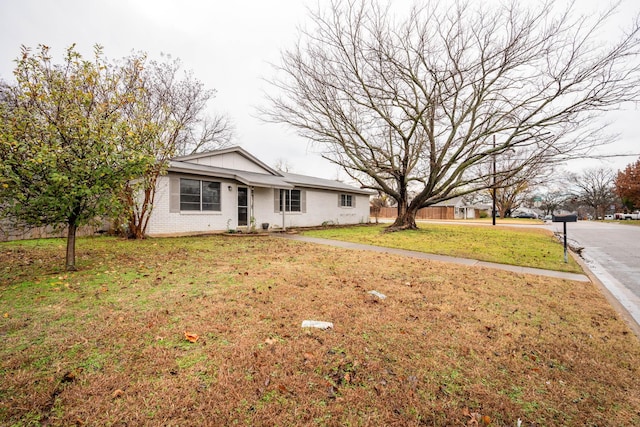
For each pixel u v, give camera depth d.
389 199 47.06
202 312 3.39
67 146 4.87
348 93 12.90
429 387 2.20
